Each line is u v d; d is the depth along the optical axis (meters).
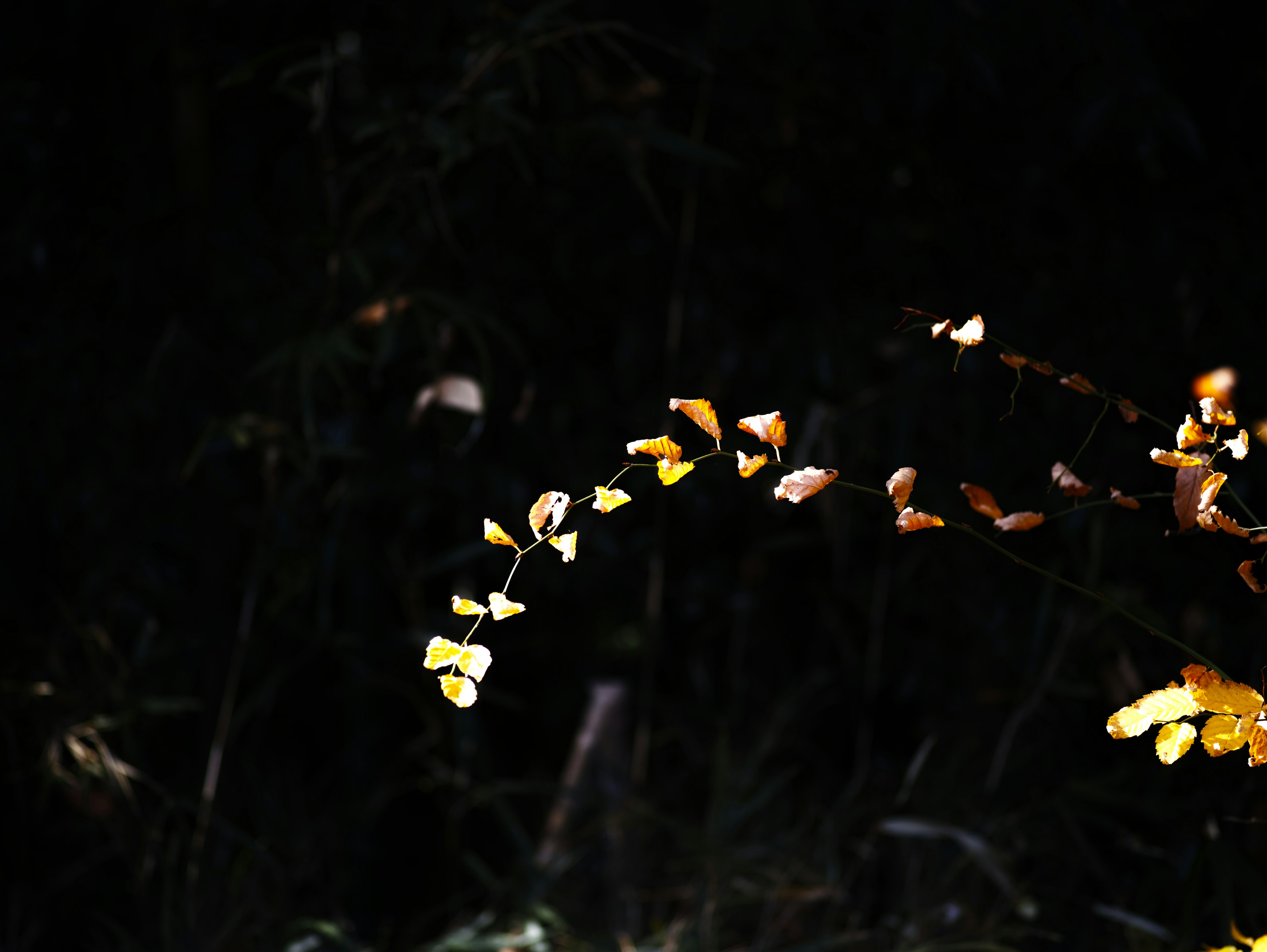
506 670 4.73
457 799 4.35
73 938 3.99
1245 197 3.81
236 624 4.24
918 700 4.47
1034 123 3.86
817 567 4.56
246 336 4.04
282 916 3.91
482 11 3.71
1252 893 3.28
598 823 3.90
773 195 4.14
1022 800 4.01
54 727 3.73
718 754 3.99
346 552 4.16
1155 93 3.30
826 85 3.92
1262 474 3.74
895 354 4.00
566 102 3.62
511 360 4.27
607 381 4.38
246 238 4.08
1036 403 4.01
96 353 4.05
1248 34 3.72
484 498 4.34
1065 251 3.97
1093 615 3.82
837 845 4.09
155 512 4.09
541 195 4.22
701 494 4.27
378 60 3.93
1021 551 4.11
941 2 3.35
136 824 3.70
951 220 4.03
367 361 3.56
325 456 3.64
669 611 4.61
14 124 3.78
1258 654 3.85
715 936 3.75
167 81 4.01
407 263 3.91
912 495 4.07
